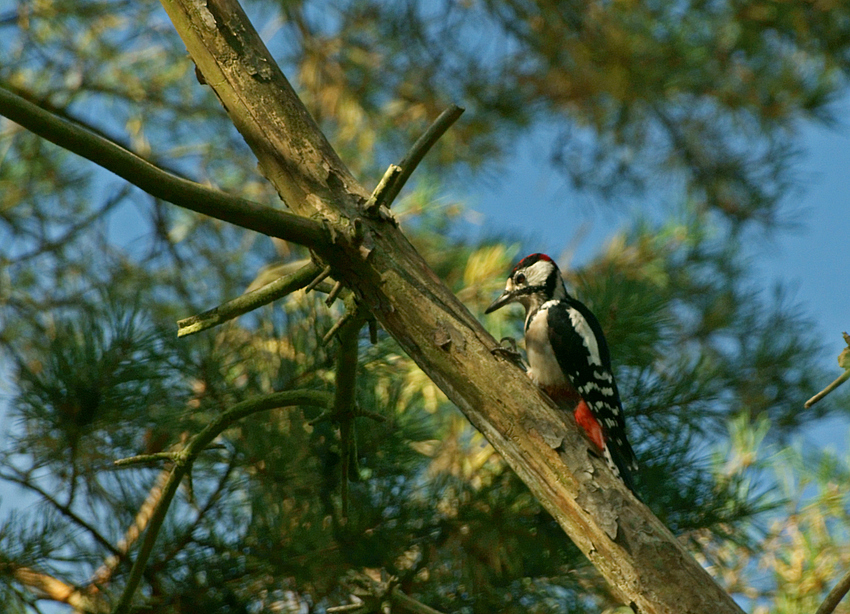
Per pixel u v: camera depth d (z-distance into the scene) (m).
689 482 7.64
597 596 7.52
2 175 13.87
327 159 5.46
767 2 15.65
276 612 7.00
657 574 4.43
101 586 6.91
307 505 7.15
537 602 7.31
